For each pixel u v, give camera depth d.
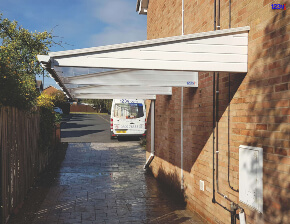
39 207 6.44
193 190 6.36
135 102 18.94
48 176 9.60
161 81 6.05
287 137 3.34
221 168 5.03
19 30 15.83
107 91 7.24
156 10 9.95
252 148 3.97
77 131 24.27
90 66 4.12
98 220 5.71
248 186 4.05
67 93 6.84
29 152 7.67
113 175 10.00
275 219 3.53
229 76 4.75
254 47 4.08
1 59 5.48
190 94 6.63
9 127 5.57
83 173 10.19
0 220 4.96
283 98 3.42
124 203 6.90
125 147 15.87
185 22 7.03
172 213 6.27
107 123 33.75
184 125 7.01
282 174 3.41
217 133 5.16
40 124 9.61
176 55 4.29
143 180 9.36
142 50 4.25
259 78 3.93
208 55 4.30
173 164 7.84
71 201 6.95
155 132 10.08
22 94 6.23
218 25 5.14
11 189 5.68
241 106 4.38
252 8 4.13
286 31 3.39
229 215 4.75
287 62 3.36
